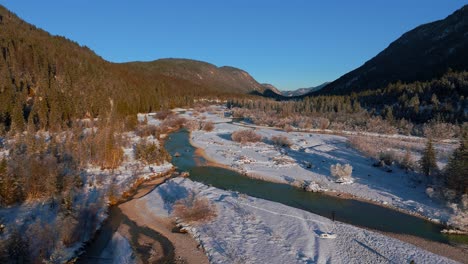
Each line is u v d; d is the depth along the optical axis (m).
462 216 24.83
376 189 33.91
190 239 22.33
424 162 35.12
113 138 43.56
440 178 32.31
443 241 22.64
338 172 36.81
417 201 30.08
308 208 29.02
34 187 26.98
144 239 22.36
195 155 51.34
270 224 24.28
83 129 61.66
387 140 65.69
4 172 25.61
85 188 31.00
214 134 73.62
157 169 40.69
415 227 24.98
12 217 23.14
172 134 73.44
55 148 41.00
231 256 19.53
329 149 55.81
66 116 67.88
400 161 41.75
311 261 18.92
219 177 39.06
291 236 22.25
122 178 35.56
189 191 32.06
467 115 75.19
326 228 23.72
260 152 53.12
